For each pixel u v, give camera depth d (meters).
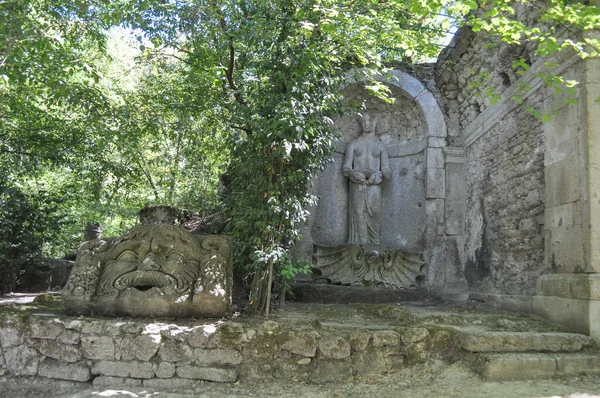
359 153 8.35
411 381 4.00
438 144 8.13
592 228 4.64
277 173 5.35
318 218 8.14
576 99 4.95
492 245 6.93
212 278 4.62
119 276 4.66
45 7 6.55
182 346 4.04
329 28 5.32
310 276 7.50
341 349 4.09
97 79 6.81
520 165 6.22
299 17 5.56
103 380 4.03
